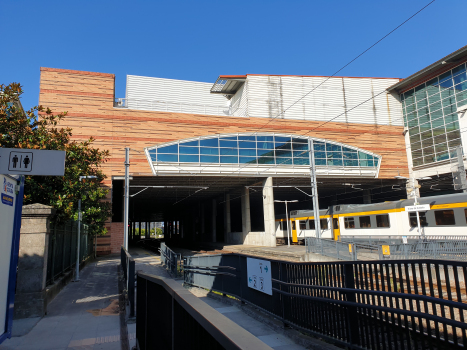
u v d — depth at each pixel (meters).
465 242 13.56
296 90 35.44
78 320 6.86
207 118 32.31
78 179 12.19
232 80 34.78
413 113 36.47
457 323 3.32
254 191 44.47
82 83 29.97
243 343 1.32
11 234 5.00
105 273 15.83
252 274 7.78
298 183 38.88
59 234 11.18
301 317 5.89
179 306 2.62
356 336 4.74
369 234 23.61
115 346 5.21
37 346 5.21
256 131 33.47
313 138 34.91
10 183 4.91
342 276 5.15
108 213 24.09
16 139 10.37
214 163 31.81
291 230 34.78
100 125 29.67
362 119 36.75
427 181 35.31
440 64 31.67
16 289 7.05
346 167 35.41
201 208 56.81
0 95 10.09
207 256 11.37
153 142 30.52
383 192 46.03
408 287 4.04
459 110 29.94
